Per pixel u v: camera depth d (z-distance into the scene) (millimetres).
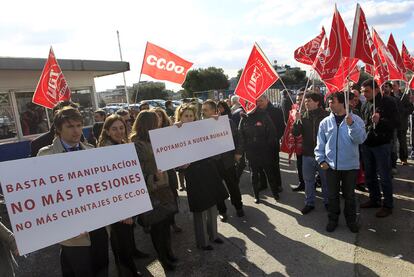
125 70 11875
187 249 4426
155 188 3658
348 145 4270
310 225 4828
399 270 3516
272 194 6402
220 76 53906
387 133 4727
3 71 9656
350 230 4500
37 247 2520
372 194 5168
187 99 9375
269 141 5742
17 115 10031
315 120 5066
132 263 3648
